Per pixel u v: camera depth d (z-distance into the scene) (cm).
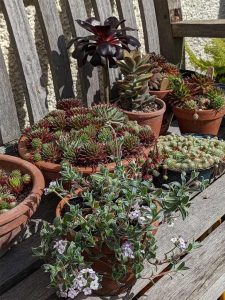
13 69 203
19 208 131
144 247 119
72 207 118
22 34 187
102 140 161
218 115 209
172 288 130
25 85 190
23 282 132
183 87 211
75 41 199
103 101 229
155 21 248
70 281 111
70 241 121
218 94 215
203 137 199
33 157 158
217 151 176
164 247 143
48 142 164
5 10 182
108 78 206
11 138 187
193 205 163
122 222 118
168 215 125
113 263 120
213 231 154
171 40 257
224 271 136
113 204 123
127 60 197
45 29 197
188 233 150
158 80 218
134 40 200
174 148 180
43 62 216
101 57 192
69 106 187
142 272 133
